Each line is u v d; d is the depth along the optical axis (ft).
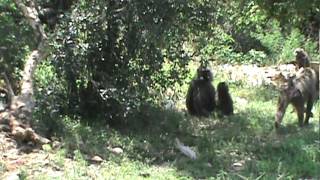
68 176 25.72
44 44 32.78
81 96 35.53
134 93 35.70
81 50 34.40
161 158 30.73
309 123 39.17
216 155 31.71
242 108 43.65
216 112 41.50
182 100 45.29
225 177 28.19
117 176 26.63
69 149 29.07
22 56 35.68
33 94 31.53
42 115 32.24
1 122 30.19
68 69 34.37
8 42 35.35
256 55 69.51
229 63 67.46
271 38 75.10
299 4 49.42
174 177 27.68
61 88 35.63
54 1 38.22
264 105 44.93
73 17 34.55
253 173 29.30
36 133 29.68
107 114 35.32
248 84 53.36
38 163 26.73
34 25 33.45
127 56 35.60
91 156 28.86
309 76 38.78
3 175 24.91
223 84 41.73
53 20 37.83
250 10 54.08
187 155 31.32
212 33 36.91
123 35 35.32
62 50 34.19
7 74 34.94
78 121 33.63
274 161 30.94
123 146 31.27
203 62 40.09
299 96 37.52
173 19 34.53
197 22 35.53
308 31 76.59
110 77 35.47
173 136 34.83
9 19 35.76
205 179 28.17
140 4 34.32
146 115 36.96
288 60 70.28
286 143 33.45
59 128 31.35
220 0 37.63
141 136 33.63
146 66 35.96
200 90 41.63
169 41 35.40
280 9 52.54
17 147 28.27
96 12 34.91
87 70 34.99
